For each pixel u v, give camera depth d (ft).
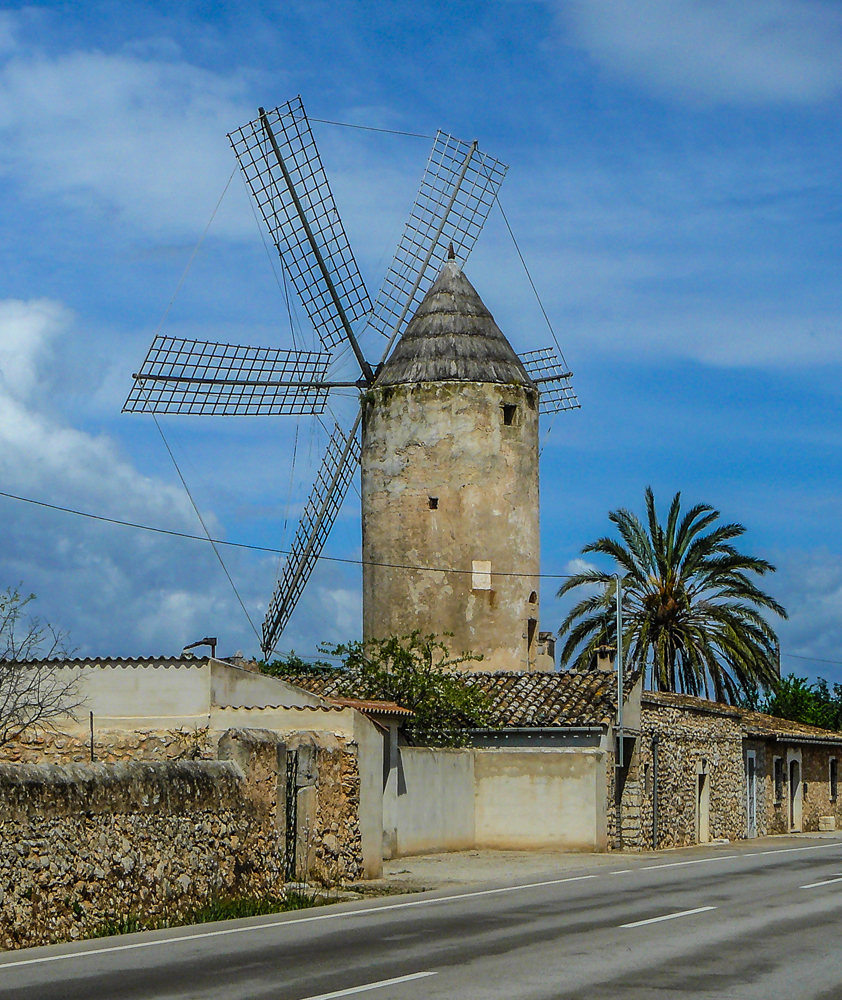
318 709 85.15
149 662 92.22
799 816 170.40
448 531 142.31
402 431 144.77
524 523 145.28
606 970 42.68
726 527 164.76
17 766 53.36
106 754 91.15
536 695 120.47
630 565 165.99
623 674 124.16
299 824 74.95
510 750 114.42
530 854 108.06
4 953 48.42
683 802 131.95
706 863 96.48
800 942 49.78
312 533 150.92
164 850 60.44
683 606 165.07
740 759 150.92
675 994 38.29
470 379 144.15
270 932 53.52
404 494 143.95
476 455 143.23
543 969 42.75
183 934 53.52
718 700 162.61
